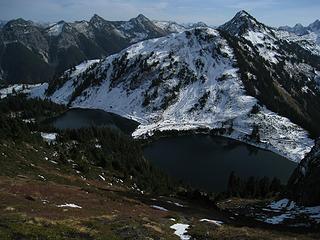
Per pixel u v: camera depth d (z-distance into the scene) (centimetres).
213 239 3956
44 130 17012
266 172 18238
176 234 4081
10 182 5516
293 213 7731
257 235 4284
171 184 13738
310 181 8388
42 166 9150
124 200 6300
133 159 14625
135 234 3534
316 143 9862
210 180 16562
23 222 3111
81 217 3975
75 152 12362
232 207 9300
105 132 16850
